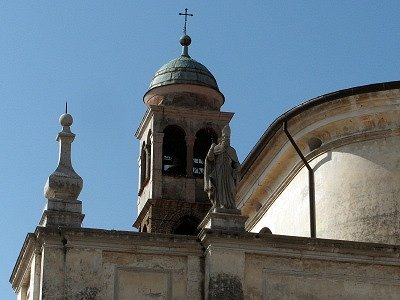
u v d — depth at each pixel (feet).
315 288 122.52
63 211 120.67
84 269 118.73
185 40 186.60
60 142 124.47
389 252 124.77
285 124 146.72
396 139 141.38
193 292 120.47
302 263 122.83
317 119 144.46
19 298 129.80
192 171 176.04
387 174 140.26
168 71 182.60
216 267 119.96
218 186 123.24
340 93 140.97
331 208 142.31
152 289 119.96
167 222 173.27
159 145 176.04
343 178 142.41
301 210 147.54
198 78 181.88
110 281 119.14
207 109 180.04
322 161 145.07
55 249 118.83
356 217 140.15
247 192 161.68
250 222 164.96
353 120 142.72
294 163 150.20
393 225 138.10
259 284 120.98
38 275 120.16
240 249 120.98
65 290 117.80
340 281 123.24
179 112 178.09
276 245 122.21
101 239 119.75
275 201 156.25
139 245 120.57
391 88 139.64
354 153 142.72
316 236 143.02
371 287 123.75
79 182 121.90
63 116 125.70
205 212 174.09
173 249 121.19
